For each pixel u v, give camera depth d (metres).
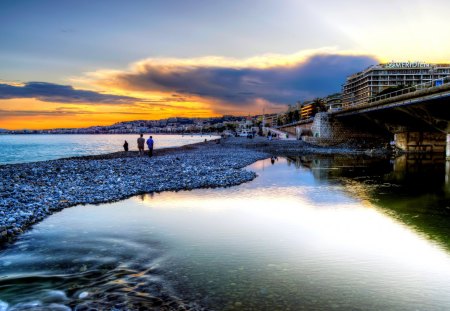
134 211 17.17
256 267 10.31
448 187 25.78
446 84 40.81
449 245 12.58
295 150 74.44
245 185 25.98
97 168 31.06
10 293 8.36
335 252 11.76
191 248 11.91
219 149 71.38
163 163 36.91
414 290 9.04
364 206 18.97
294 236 13.47
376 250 12.02
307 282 9.36
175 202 19.44
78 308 7.65
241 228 14.46
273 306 7.99
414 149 69.50
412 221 15.84
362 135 92.19
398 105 54.44
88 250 11.55
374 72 186.00
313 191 23.67
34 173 27.31
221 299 8.26
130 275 9.55
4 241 12.40
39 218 15.38
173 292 8.55
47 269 9.89
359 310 7.94
